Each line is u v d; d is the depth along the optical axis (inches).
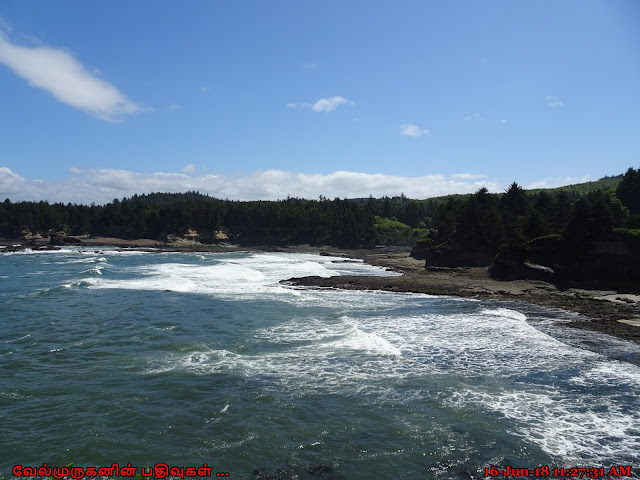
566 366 861.8
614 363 882.8
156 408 652.1
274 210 6107.3
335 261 3742.6
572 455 545.6
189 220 5900.6
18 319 1192.8
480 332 1117.7
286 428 602.5
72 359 861.2
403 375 800.9
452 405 679.1
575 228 2062.0
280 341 1003.3
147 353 900.6
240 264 3147.1
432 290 1860.2
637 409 674.2
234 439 571.8
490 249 2674.7
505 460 533.6
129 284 1909.4
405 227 6574.8
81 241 5472.4
